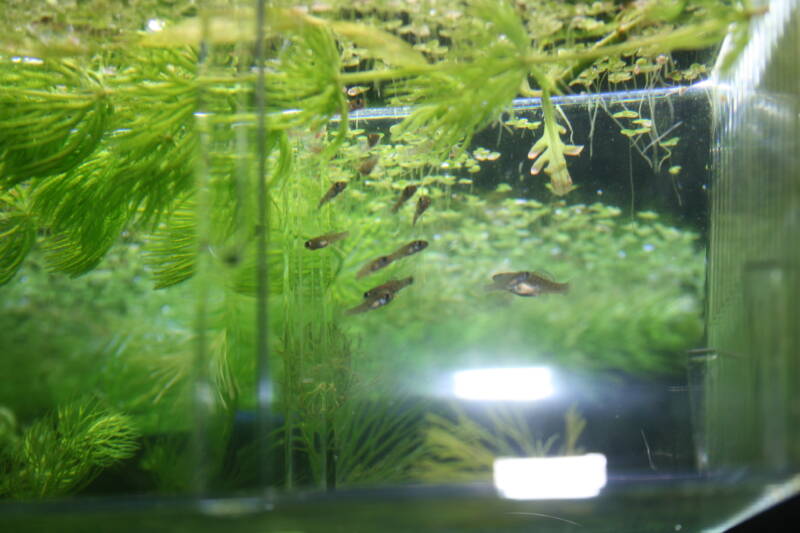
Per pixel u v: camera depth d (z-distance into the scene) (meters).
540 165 0.22
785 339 0.16
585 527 0.17
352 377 0.21
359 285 0.23
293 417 0.21
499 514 0.16
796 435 0.16
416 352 0.24
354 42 0.20
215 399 0.21
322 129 0.21
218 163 0.18
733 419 0.18
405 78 0.20
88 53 0.19
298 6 0.18
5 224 0.23
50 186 0.22
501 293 0.24
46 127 0.20
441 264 0.23
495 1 0.19
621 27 0.19
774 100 0.17
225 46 0.19
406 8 0.19
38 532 0.16
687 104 0.21
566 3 0.19
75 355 0.30
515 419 0.21
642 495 0.16
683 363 0.21
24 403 0.30
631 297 0.23
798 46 0.16
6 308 0.30
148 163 0.21
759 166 0.18
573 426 0.21
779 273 0.16
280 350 0.22
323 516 0.16
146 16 0.19
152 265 0.23
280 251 0.22
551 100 0.22
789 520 0.19
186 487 0.20
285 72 0.19
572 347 0.24
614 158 0.22
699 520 0.17
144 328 0.29
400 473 0.21
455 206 0.22
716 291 0.21
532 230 0.22
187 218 0.22
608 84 0.21
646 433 0.21
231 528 0.16
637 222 0.22
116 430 0.23
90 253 0.23
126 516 0.15
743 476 0.16
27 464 0.23
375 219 0.23
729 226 0.20
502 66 0.19
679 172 0.21
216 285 0.20
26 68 0.20
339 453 0.21
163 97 0.20
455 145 0.22
